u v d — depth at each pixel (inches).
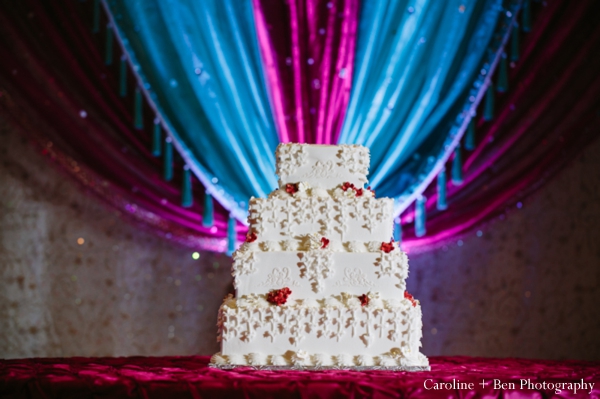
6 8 254.5
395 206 259.6
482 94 258.4
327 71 258.1
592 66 265.1
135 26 256.4
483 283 272.2
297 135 257.3
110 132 258.4
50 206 264.7
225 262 270.1
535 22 261.6
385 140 258.7
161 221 265.0
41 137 258.4
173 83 257.6
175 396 135.8
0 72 255.6
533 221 273.3
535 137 266.4
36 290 261.9
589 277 270.8
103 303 265.3
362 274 169.5
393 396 134.7
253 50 258.2
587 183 272.5
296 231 173.5
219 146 258.8
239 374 146.9
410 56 258.1
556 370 165.2
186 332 268.4
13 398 138.6
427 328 270.7
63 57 255.9
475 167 265.4
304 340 164.9
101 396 137.4
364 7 259.0
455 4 257.4
